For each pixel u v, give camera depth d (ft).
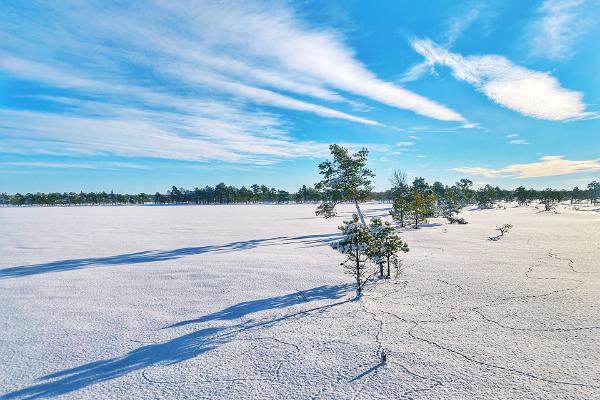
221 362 19.06
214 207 332.19
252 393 15.87
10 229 114.62
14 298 33.45
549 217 129.80
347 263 46.57
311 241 73.05
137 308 29.43
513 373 16.72
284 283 36.52
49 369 18.94
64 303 31.45
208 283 37.47
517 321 23.58
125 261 53.21
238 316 26.63
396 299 29.53
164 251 63.31
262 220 148.56
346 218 153.17
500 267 40.75
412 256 49.01
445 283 34.04
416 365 17.80
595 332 21.43
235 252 59.00
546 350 19.12
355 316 25.59
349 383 16.35
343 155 80.84
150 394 16.15
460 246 57.82
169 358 19.83
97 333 23.95
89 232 102.94
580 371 16.72
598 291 30.35
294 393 15.74
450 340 20.75
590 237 67.46
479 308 26.50
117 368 18.84
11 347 21.90
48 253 63.46
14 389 16.99
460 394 15.08
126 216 191.42
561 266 40.86
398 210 100.94
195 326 24.79
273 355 19.62
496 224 100.63
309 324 24.27
